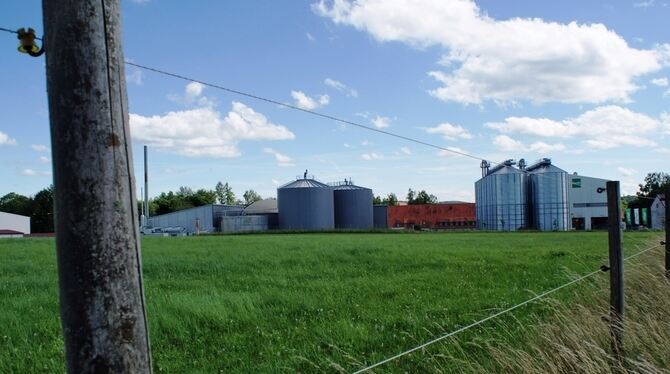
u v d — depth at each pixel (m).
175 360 7.67
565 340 6.01
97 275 2.12
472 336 8.18
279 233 76.94
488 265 19.23
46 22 2.19
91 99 2.15
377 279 15.70
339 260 22.20
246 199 171.88
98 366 2.12
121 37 2.28
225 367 7.35
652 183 112.62
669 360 5.65
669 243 9.83
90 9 2.16
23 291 14.23
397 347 8.05
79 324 2.12
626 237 24.88
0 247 31.50
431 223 104.94
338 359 7.41
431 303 11.54
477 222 91.12
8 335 9.09
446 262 20.70
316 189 89.44
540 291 12.71
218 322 9.97
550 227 78.81
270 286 14.52
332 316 10.33
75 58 2.14
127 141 2.26
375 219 103.75
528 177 82.81
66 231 2.13
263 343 8.51
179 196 143.38
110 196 2.16
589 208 79.44
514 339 7.17
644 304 7.60
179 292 13.44
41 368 7.32
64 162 2.14
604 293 8.43
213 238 49.62
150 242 39.62
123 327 2.17
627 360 5.47
